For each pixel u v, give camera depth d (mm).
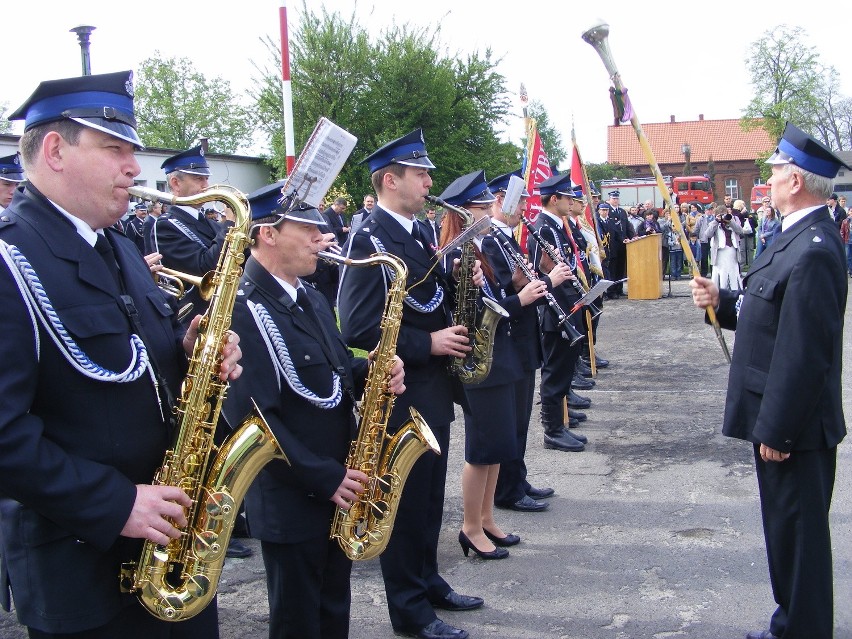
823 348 3227
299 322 2945
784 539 3441
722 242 16125
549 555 4723
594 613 4012
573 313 6559
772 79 41250
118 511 2057
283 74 9516
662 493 5664
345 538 3057
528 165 7898
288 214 2900
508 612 4043
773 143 41938
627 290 18031
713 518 5180
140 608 2324
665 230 19734
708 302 3877
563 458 6543
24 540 2143
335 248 3846
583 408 8094
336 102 29469
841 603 4070
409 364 3648
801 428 3264
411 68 30172
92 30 7875
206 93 45688
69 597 2117
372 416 3201
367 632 3875
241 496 2533
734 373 3609
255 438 2561
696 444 6766
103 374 2131
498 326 4547
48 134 2152
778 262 3418
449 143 30812
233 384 2775
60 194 2180
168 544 2271
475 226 3814
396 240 3736
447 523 5305
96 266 2207
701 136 54719
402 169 3785
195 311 3918
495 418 4457
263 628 3922
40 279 2064
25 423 1963
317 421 2936
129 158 2252
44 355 2076
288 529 2869
